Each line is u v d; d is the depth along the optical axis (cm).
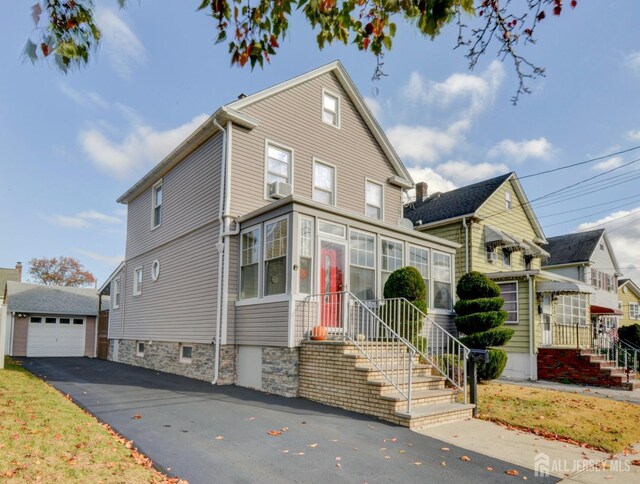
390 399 707
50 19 389
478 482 484
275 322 952
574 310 1844
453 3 373
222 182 1129
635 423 781
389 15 440
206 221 1188
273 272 989
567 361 1400
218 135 1182
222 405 803
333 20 452
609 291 2775
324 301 994
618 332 1800
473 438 643
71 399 841
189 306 1238
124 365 1583
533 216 2116
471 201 1912
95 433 584
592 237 2641
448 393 794
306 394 883
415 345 991
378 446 584
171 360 1312
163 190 1485
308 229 981
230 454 536
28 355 2214
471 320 1181
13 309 2177
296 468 498
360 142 1470
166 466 491
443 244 1357
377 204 1497
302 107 1316
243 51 461
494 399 912
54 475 428
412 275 1070
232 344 1073
